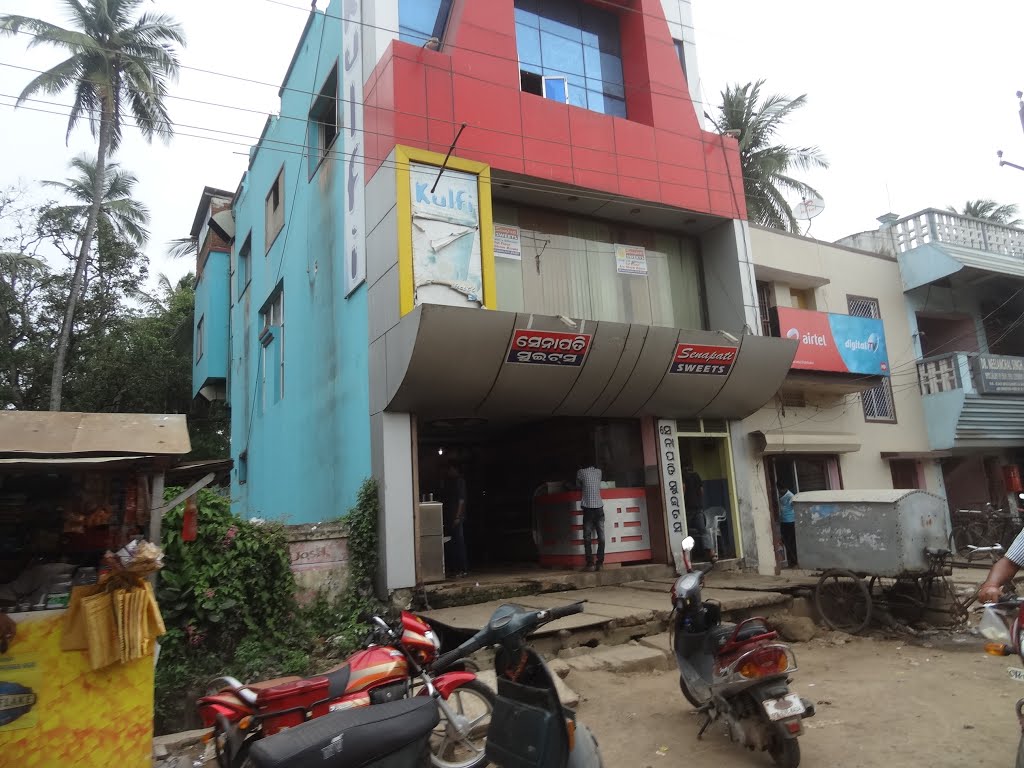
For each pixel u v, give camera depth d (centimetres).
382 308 950
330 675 432
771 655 427
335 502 1112
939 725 494
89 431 448
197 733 550
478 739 479
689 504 1181
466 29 1011
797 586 906
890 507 775
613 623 764
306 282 1341
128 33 2114
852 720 516
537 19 1191
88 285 2370
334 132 1266
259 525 838
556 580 988
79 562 521
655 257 1262
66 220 2302
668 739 498
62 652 436
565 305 1134
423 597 880
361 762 264
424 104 956
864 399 1517
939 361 1589
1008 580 341
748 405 1204
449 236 941
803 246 1487
